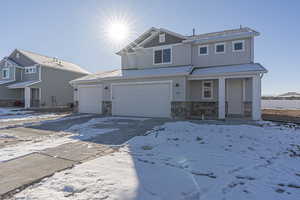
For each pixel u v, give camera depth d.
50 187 2.76
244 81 11.72
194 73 10.96
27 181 2.95
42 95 20.67
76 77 24.92
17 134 6.84
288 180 3.08
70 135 6.62
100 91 13.98
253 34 11.34
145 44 14.12
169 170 3.46
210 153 4.54
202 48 12.98
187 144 5.36
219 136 6.07
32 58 21.62
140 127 8.01
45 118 11.62
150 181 2.99
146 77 11.66
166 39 13.32
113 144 5.36
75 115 13.10
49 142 5.62
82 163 3.80
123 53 15.00
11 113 14.80
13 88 21.56
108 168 3.54
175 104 10.92
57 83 22.39
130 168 3.54
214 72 10.46
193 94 12.86
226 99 12.27
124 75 12.37
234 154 4.46
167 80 11.17
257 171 3.44
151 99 11.66
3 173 3.27
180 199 2.47
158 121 9.76
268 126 7.95
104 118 11.24
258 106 9.68
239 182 3.00
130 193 2.60
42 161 3.91
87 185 2.83
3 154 4.37
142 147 5.06
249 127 7.29
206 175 3.25
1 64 23.28
